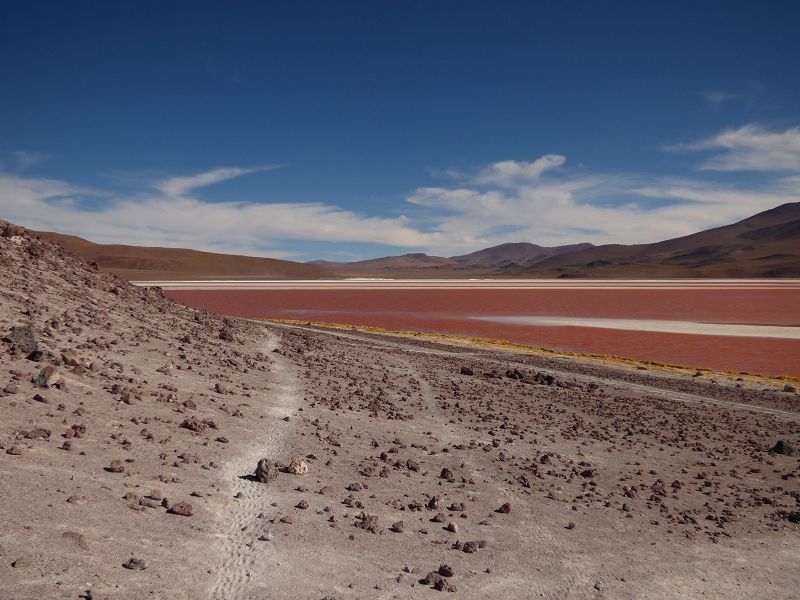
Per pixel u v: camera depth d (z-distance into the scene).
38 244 25.02
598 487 13.08
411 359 33.88
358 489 10.59
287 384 19.34
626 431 19.81
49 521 6.72
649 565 9.08
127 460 9.39
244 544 7.64
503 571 8.17
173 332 22.25
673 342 57.31
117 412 11.61
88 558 6.22
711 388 32.81
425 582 7.43
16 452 8.33
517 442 16.44
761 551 10.28
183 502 8.23
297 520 8.63
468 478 12.52
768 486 14.94
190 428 11.97
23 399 10.67
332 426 14.89
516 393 25.48
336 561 7.61
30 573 5.62
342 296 123.88
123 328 19.42
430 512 10.15
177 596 6.05
